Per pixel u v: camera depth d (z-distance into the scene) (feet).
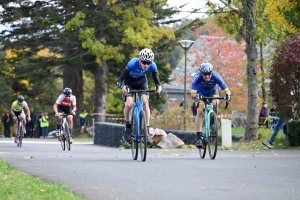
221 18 179.22
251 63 174.29
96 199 59.21
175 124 201.05
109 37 323.16
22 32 347.15
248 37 174.81
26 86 502.79
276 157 117.80
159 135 166.91
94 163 100.07
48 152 147.23
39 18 316.40
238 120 332.19
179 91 517.55
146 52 103.24
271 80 154.10
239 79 365.61
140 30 316.81
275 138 164.04
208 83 112.27
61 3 321.93
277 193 64.49
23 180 73.77
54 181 73.82
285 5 167.43
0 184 69.62
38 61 338.13
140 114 104.37
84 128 349.00
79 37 311.06
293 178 78.28
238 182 73.56
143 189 66.28
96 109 341.82
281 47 152.87
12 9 342.44
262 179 76.95
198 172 85.05
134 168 90.58
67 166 94.32
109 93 505.25
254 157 118.11
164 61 358.64
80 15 311.06
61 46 349.00
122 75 105.40
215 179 76.54
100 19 322.14
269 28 174.60
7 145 201.16
